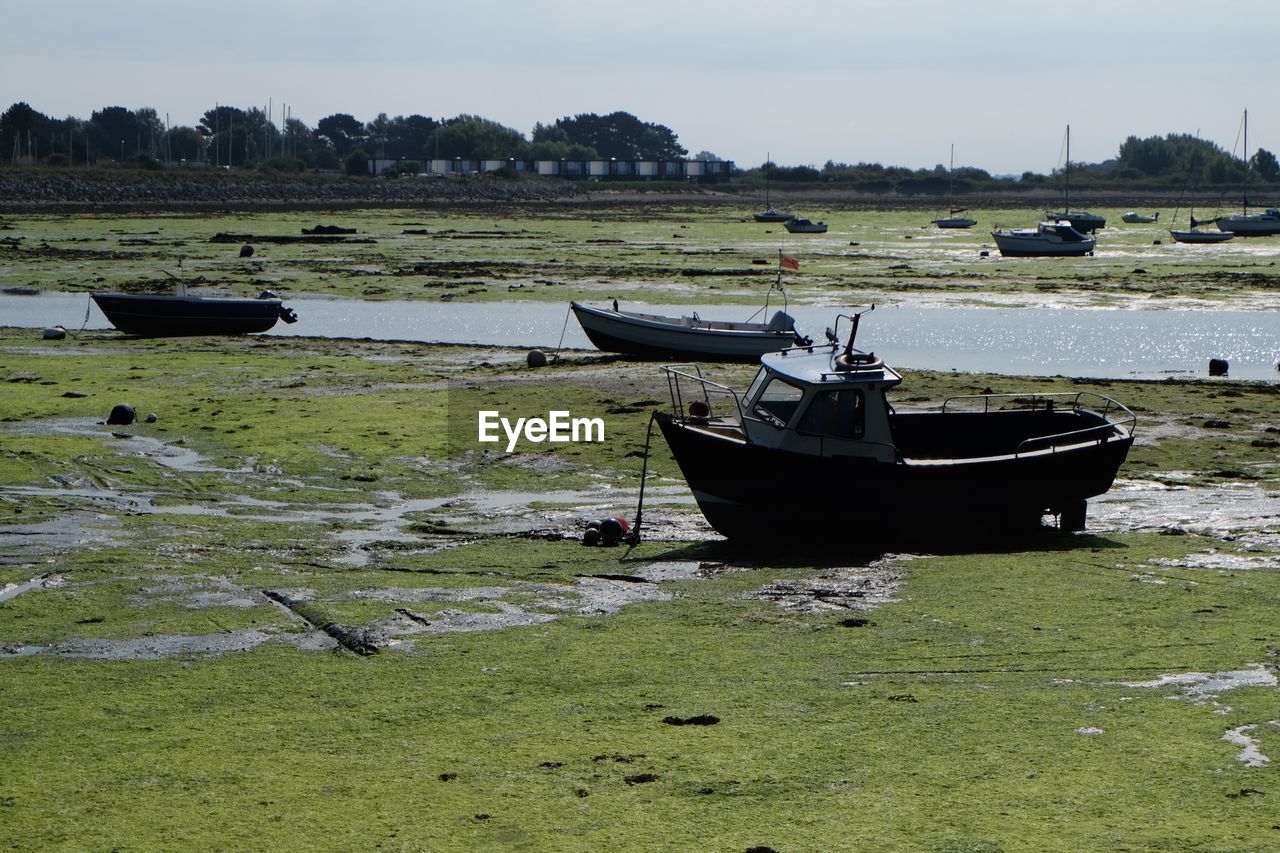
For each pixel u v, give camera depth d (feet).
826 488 69.05
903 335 170.81
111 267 247.70
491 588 60.80
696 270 251.80
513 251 302.86
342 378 125.90
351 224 416.67
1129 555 66.08
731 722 42.73
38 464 88.48
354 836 34.63
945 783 37.19
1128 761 38.45
